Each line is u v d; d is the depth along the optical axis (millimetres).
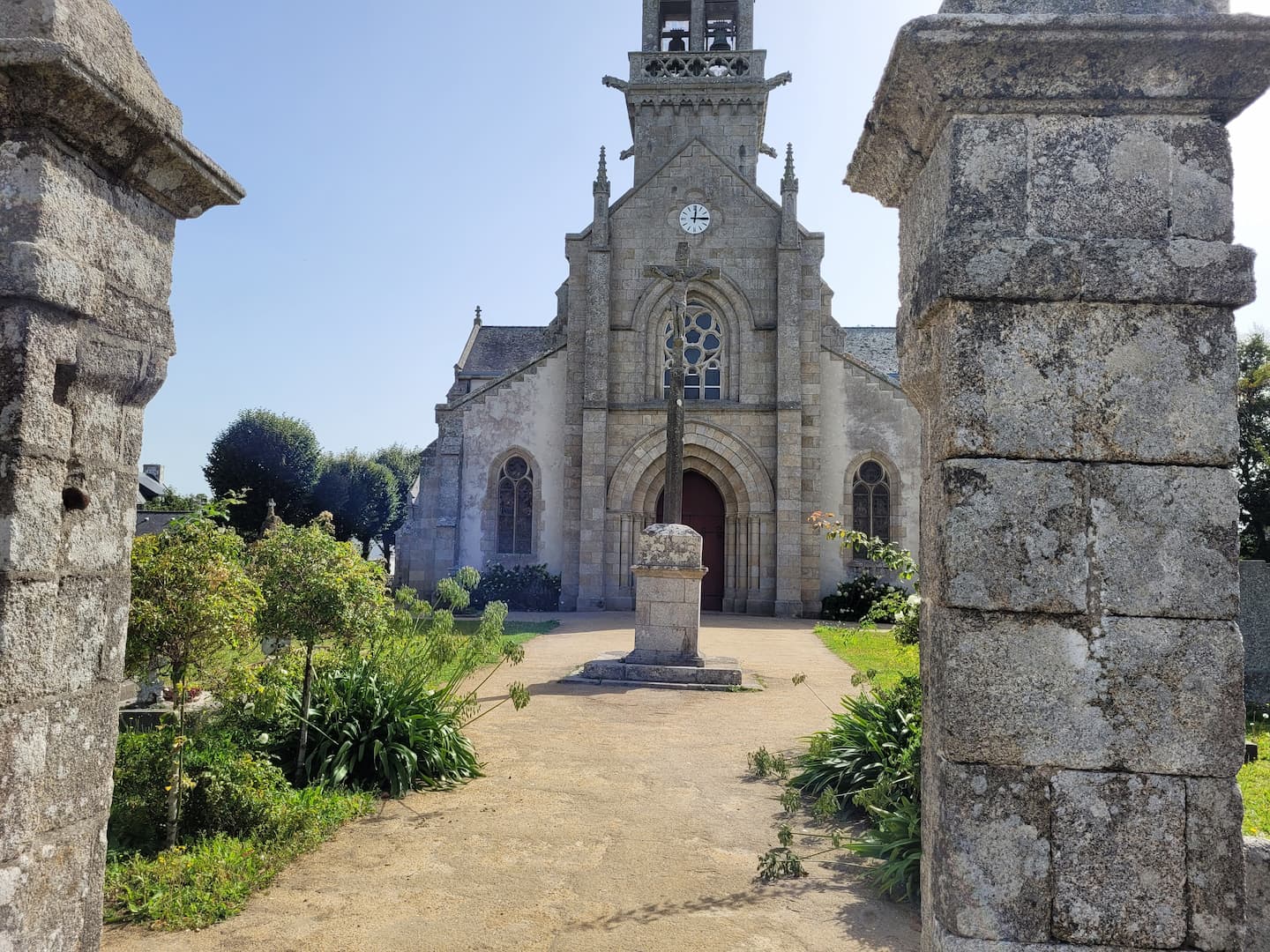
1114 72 3045
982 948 2844
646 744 8953
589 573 24672
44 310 2912
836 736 7645
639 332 25953
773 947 4586
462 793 7227
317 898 5117
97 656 3219
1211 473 2979
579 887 5328
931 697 3176
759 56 29344
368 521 48125
